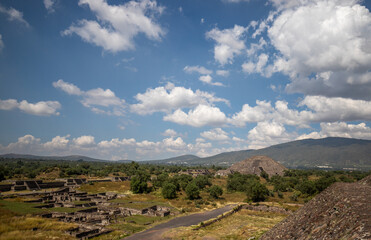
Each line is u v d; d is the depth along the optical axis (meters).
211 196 105.75
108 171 196.62
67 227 46.91
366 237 11.77
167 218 67.88
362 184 29.25
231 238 45.78
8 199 77.56
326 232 17.16
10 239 35.72
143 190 117.75
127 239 45.06
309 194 102.50
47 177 165.25
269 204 88.56
